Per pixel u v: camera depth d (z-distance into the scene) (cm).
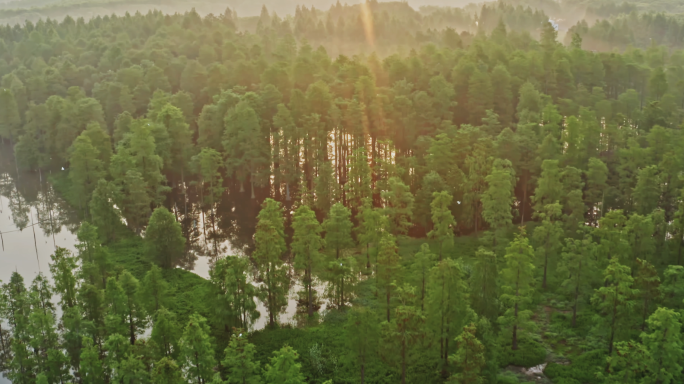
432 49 19612
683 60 19925
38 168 16088
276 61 18725
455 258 10031
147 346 6359
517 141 12025
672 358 6031
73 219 12812
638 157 11612
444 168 11819
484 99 15162
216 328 7975
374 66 17438
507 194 9925
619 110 15600
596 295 7362
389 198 10538
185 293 9106
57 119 15950
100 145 13712
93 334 7169
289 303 8956
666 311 6075
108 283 7262
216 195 13125
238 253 11000
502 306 7756
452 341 6788
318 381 6838
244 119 13338
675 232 9350
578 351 7381
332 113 13862
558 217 10919
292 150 13588
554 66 17212
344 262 8675
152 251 9925
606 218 8769
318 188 11944
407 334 6406
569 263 7944
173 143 13788
